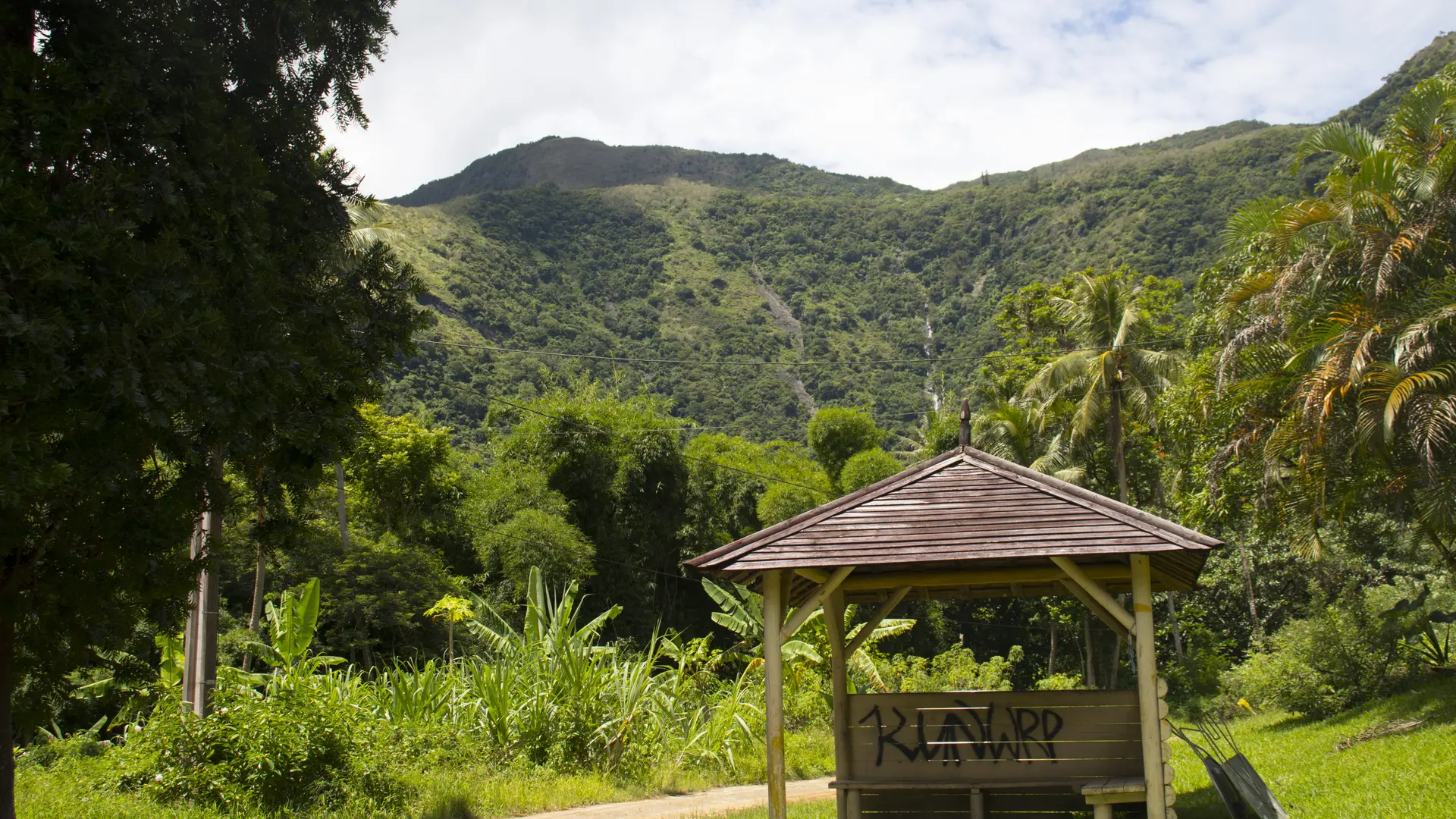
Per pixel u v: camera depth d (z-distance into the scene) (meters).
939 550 8.49
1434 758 12.20
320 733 13.75
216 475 9.33
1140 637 8.44
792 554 8.71
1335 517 17.52
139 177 8.76
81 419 7.74
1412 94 16.78
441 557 32.53
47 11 8.80
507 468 36.53
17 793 12.66
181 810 12.20
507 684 17.52
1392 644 19.42
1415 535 18.62
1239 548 33.34
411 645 28.50
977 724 9.52
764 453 47.56
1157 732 8.28
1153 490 35.94
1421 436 14.30
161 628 9.88
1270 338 16.91
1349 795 11.01
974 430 37.97
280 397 9.63
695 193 162.38
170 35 9.35
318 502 30.97
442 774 15.07
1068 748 9.28
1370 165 15.67
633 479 37.34
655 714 18.58
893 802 10.21
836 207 154.25
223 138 9.41
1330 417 15.69
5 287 7.41
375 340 11.25
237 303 9.35
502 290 100.50
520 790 14.70
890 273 135.00
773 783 8.59
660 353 104.38
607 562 36.00
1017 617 42.28
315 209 11.36
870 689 27.05
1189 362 24.67
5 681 8.83
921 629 41.62
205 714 15.13
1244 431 18.00
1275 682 20.47
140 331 8.14
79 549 8.69
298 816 12.60
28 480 7.04
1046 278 99.88
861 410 49.12
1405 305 15.20
